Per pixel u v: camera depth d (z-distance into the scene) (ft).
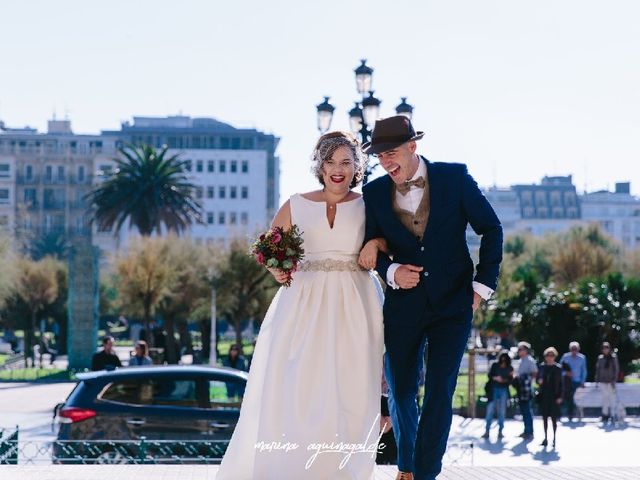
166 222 234.79
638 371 135.03
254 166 486.79
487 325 113.09
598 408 92.12
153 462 39.11
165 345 164.14
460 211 18.11
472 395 88.84
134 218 230.68
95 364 66.64
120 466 24.85
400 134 17.79
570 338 107.45
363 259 18.11
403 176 17.98
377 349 18.17
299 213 18.43
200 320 186.39
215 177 486.38
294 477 17.33
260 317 170.60
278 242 17.92
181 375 40.60
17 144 468.75
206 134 491.31
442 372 17.65
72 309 149.89
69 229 447.83
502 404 70.90
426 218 18.06
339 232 18.22
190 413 39.93
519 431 76.69
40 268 201.98
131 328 282.77
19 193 449.48
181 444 39.42
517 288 115.34
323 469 17.29
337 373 17.66
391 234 18.17
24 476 22.44
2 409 89.86
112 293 242.78
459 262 18.13
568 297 109.50
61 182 450.30
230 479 18.11
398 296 18.13
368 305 18.30
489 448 64.23
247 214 484.74
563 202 599.98
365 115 64.95
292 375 17.69
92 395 40.01
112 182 231.30
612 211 605.73
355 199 18.56
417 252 17.98
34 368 166.81
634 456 59.77
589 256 185.26
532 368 70.85
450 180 18.07
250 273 165.99
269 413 17.78
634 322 105.70
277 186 509.76
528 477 23.02
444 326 17.90
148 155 233.35
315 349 17.80
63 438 39.42
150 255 164.76
